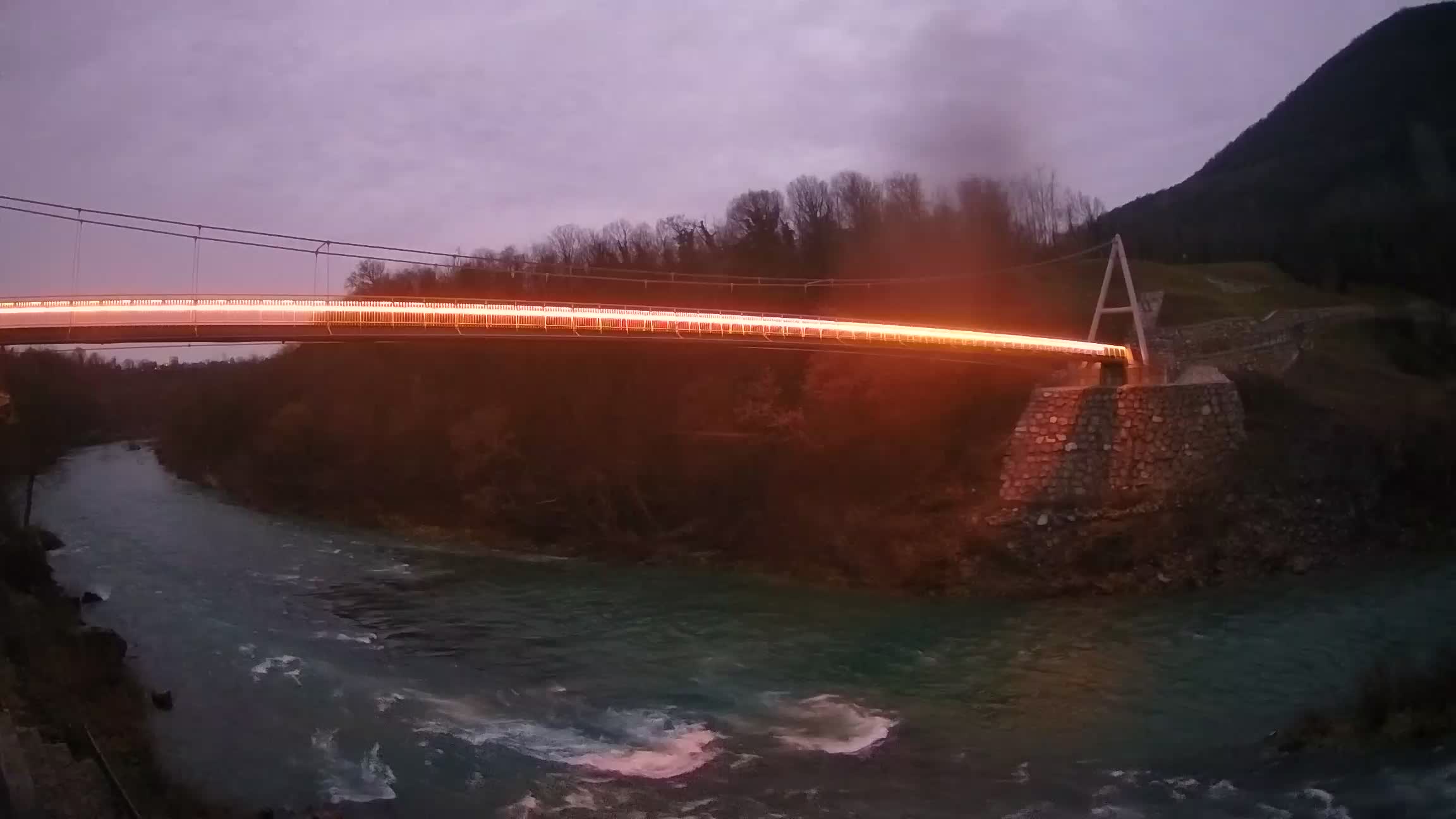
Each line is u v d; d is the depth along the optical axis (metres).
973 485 48.78
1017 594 42.78
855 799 23.56
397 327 45.03
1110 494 45.78
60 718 25.78
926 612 41.25
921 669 33.47
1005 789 23.77
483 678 33.72
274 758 26.70
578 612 43.03
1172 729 27.05
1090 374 52.38
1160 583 41.97
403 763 26.28
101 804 20.94
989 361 51.34
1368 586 39.81
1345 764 23.39
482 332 46.62
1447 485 47.28
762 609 42.88
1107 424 46.47
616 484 61.34
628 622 41.00
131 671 33.97
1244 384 51.28
